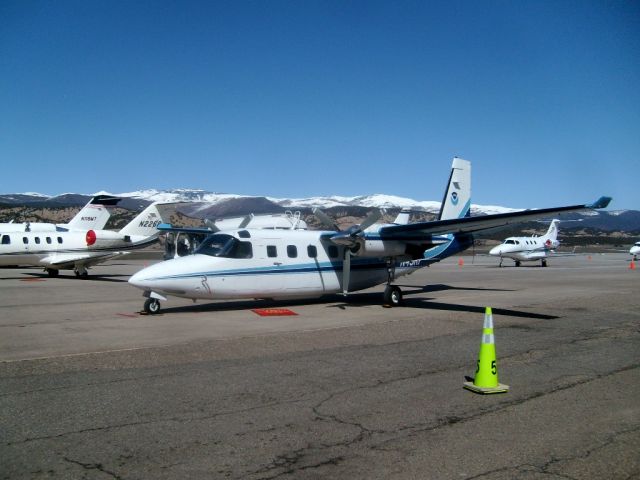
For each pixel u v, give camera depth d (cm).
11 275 3036
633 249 5081
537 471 443
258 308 1563
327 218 1738
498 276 3119
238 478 424
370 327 1197
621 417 583
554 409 609
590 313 1466
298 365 812
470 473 438
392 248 1645
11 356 875
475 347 965
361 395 657
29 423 545
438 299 1845
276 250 1566
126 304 1644
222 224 2456
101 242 2814
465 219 1522
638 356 904
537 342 1032
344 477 428
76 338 1045
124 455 466
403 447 493
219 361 836
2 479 414
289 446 492
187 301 1719
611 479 429
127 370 772
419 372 776
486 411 600
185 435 516
